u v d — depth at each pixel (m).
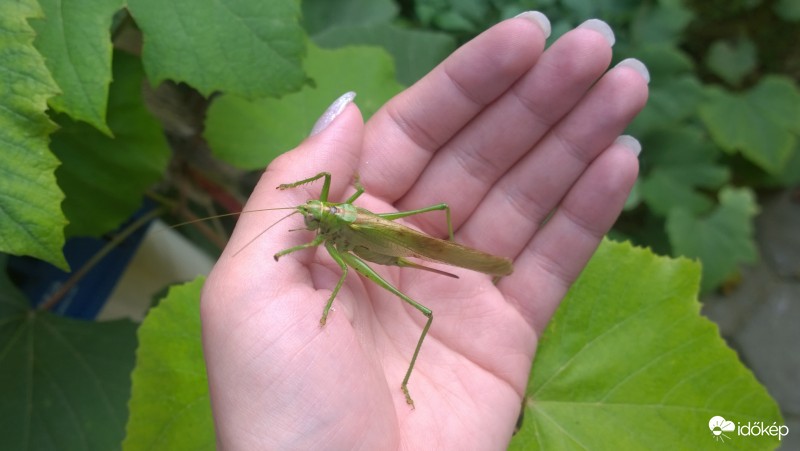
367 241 0.13
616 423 0.14
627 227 0.27
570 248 0.15
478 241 0.16
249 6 0.12
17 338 0.15
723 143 0.28
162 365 0.14
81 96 0.11
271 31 0.12
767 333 0.31
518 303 0.15
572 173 0.14
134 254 0.20
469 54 0.13
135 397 0.13
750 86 0.32
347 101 0.13
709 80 0.32
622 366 0.15
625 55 0.22
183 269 0.21
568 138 0.14
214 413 0.10
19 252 0.09
